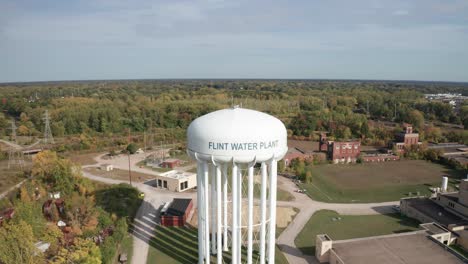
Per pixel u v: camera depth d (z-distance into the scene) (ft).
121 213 173.37
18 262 106.11
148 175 251.60
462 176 241.35
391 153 302.45
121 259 129.39
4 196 199.41
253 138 100.12
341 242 132.57
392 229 158.71
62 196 183.62
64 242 136.77
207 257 118.32
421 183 226.58
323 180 234.17
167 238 149.79
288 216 171.94
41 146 328.08
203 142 103.45
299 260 131.54
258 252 136.56
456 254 122.52
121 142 351.25
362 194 206.80
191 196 205.57
